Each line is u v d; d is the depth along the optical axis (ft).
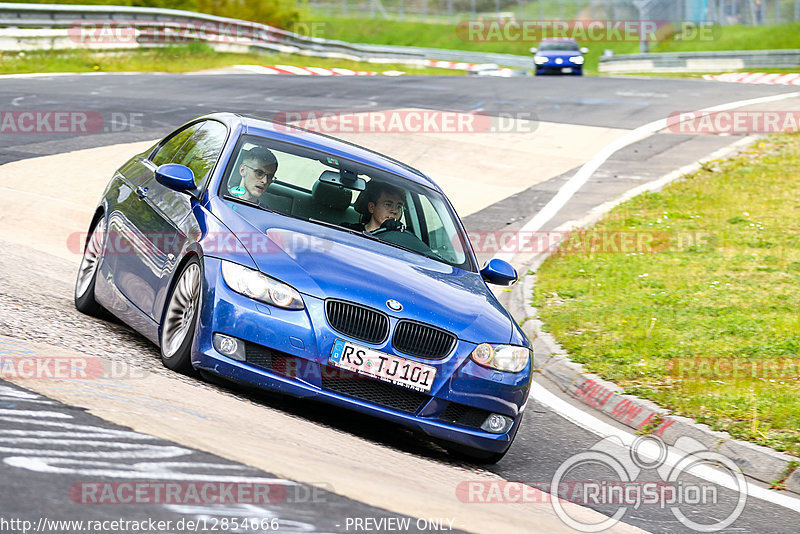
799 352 63.77
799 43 394.11
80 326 45.75
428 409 38.63
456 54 379.55
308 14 490.08
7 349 35.58
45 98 140.56
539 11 473.67
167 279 42.01
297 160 47.19
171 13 234.38
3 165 94.89
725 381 57.36
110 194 52.95
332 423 39.83
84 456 24.03
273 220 42.65
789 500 42.78
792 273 85.46
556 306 75.00
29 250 67.15
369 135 136.15
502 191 115.34
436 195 50.72
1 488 20.72
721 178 121.90
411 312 38.83
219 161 45.62
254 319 37.63
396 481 30.27
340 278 39.19
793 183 118.93
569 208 109.40
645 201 111.75
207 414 32.42
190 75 195.42
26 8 195.00
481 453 40.37
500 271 48.91
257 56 261.65
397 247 45.03
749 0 430.61
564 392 58.03
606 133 151.02
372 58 325.01
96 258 51.70
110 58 212.23
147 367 39.19
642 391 55.26
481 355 39.42
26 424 26.04
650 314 72.49
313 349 37.55
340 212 45.65
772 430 49.44
